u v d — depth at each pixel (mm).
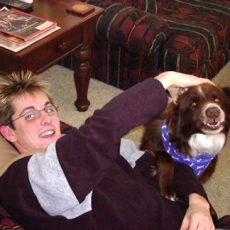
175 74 1260
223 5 3410
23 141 1386
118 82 3244
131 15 2779
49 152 1077
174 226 1365
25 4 2479
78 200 1070
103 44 3051
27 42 2111
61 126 1622
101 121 1064
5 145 1402
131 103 1099
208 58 3014
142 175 1561
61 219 1148
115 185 1292
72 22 2383
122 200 1274
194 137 1877
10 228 1232
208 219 1359
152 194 1366
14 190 1148
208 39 2914
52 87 3299
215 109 1758
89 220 1169
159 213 1329
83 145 1051
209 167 2145
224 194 2402
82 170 1060
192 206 1419
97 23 2820
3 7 2416
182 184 1542
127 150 1521
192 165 1942
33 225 1175
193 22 3086
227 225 1463
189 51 2764
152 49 2740
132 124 1091
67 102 3143
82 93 2939
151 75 3012
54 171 1059
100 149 1052
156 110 1136
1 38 2104
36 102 1376
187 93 1833
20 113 1354
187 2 3453
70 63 3461
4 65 2150
